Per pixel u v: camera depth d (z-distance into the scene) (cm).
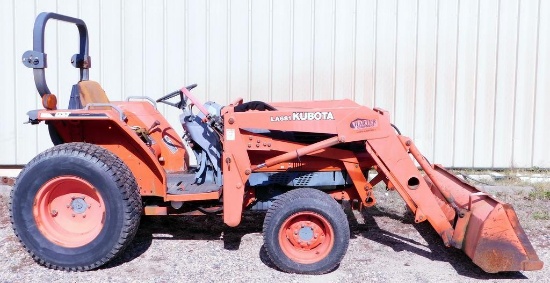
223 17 677
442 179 509
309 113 432
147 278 417
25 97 686
